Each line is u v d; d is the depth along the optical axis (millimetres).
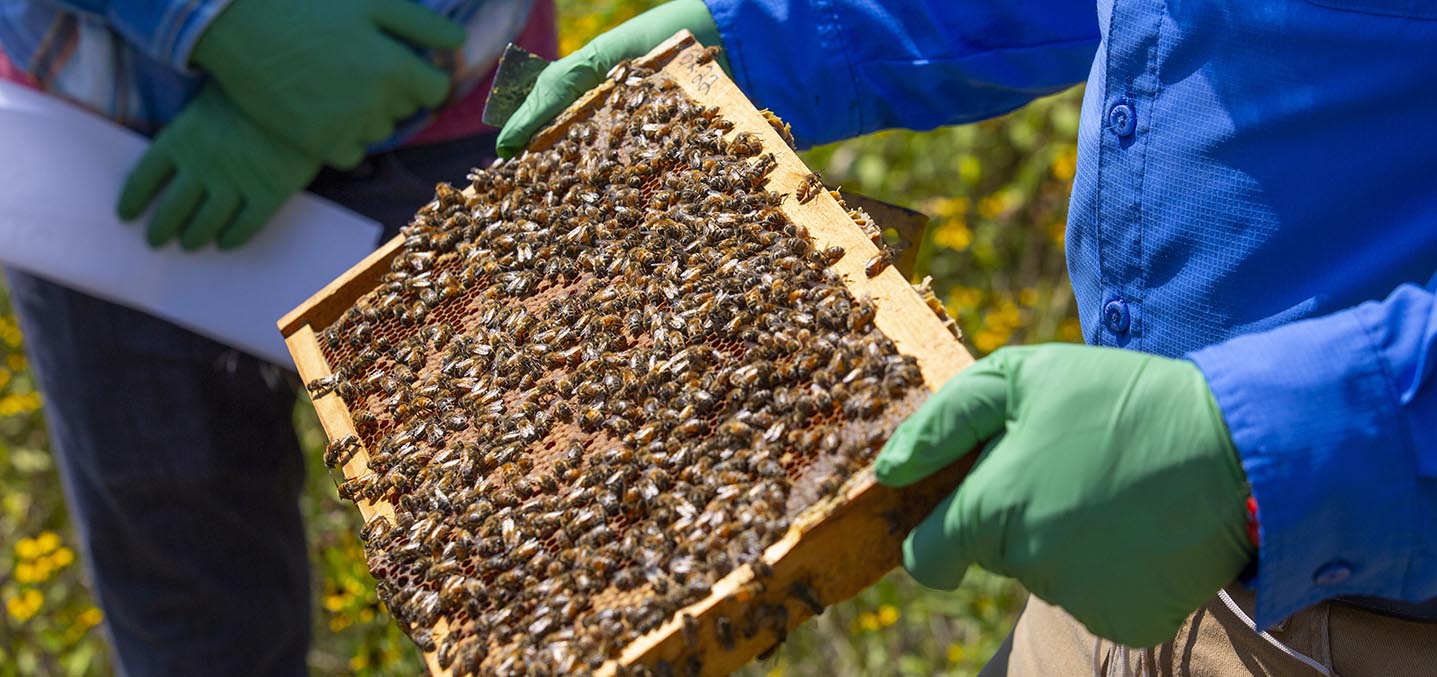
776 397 1535
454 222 2039
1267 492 1324
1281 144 1574
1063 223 4621
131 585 3297
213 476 3207
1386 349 1351
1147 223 1718
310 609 3650
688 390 1592
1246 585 1448
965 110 2285
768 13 2176
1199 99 1627
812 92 2209
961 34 2160
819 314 1565
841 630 4055
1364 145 1531
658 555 1479
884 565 1502
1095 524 1367
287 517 3453
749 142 1804
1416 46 1464
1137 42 1678
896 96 2242
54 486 4641
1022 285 4715
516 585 1573
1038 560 1388
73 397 3117
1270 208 1596
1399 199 1538
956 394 1406
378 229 3092
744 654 1491
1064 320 4535
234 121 2895
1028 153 4723
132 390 3105
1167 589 1400
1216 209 1637
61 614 4246
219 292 3027
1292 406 1334
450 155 3121
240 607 3373
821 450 1486
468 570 1629
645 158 1889
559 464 1632
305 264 3064
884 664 3984
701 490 1493
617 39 2170
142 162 2887
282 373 3279
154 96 2965
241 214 2934
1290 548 1354
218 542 3297
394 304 1990
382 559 1697
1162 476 1358
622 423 1618
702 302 1662
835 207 1682
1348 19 1488
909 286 1564
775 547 1429
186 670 3373
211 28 2738
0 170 2834
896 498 1481
